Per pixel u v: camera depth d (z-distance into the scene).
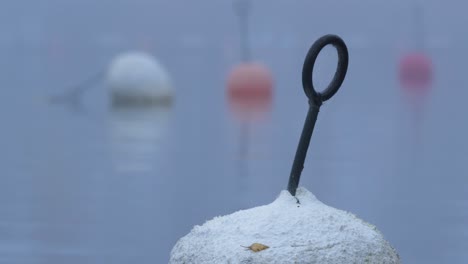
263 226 4.56
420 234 10.05
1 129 21.78
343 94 33.38
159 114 26.05
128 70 30.16
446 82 40.78
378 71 48.56
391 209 11.55
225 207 11.73
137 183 13.77
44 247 9.34
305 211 4.62
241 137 20.02
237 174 14.62
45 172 14.88
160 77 30.06
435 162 16.09
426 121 23.56
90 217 11.08
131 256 8.95
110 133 20.92
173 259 4.70
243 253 4.44
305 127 4.83
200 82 40.12
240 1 39.66
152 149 17.97
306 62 4.77
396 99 31.08
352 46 78.38
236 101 30.56
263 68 33.28
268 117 24.70
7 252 9.08
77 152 17.52
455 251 9.20
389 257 4.58
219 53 65.75
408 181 13.92
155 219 10.96
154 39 84.88
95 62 56.75
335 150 17.67
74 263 8.62
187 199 12.34
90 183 13.77
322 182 13.70
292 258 4.41
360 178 14.12
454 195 12.70
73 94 32.66
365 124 22.83
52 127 22.30
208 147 18.28
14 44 86.19
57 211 11.45
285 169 15.15
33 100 30.89
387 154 17.16
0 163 15.96
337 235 4.52
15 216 11.08
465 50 70.38
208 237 4.61
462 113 25.78
